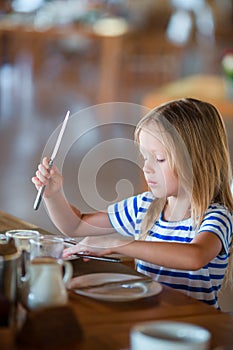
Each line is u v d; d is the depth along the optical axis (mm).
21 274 1555
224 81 5496
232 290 2166
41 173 2123
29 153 6211
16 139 6727
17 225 2268
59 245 1650
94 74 9555
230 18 11711
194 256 1762
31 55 9773
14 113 8031
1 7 9523
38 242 1647
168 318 1462
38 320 1287
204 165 1997
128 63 8938
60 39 9555
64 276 1569
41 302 1426
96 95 9016
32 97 9086
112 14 10070
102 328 1381
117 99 8453
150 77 9047
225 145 2080
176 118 1999
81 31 8711
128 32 8852
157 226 2084
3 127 7246
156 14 10875
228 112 4637
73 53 9648
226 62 5059
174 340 1220
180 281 1965
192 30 10758
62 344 1283
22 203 4766
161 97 4891
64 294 1461
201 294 1951
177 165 1965
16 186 5180
